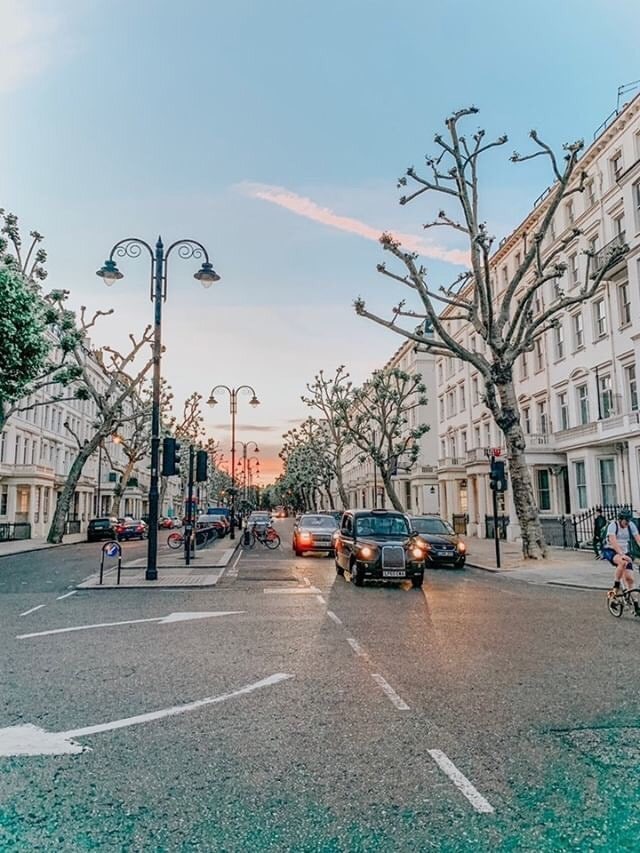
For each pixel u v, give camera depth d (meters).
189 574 16.67
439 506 50.47
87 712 5.31
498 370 20.30
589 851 3.11
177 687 6.06
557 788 3.82
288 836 3.26
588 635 8.70
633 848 3.12
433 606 11.43
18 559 25.05
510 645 8.01
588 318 28.91
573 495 29.23
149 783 3.90
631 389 26.02
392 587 14.41
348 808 3.56
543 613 10.66
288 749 4.46
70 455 56.25
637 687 6.04
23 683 6.21
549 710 5.34
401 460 57.22
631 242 24.61
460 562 19.77
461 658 7.27
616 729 4.86
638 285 24.31
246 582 15.34
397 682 6.23
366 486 77.38
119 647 7.91
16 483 42.44
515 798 3.68
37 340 17.41
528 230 34.91
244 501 91.12
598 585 14.60
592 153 28.48
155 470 15.59
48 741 4.63
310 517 25.75
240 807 3.58
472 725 4.96
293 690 5.95
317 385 52.03
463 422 45.41
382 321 20.66
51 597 12.85
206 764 4.19
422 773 4.04
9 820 3.44
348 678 6.38
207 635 8.68
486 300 20.42
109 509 72.44
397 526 15.63
